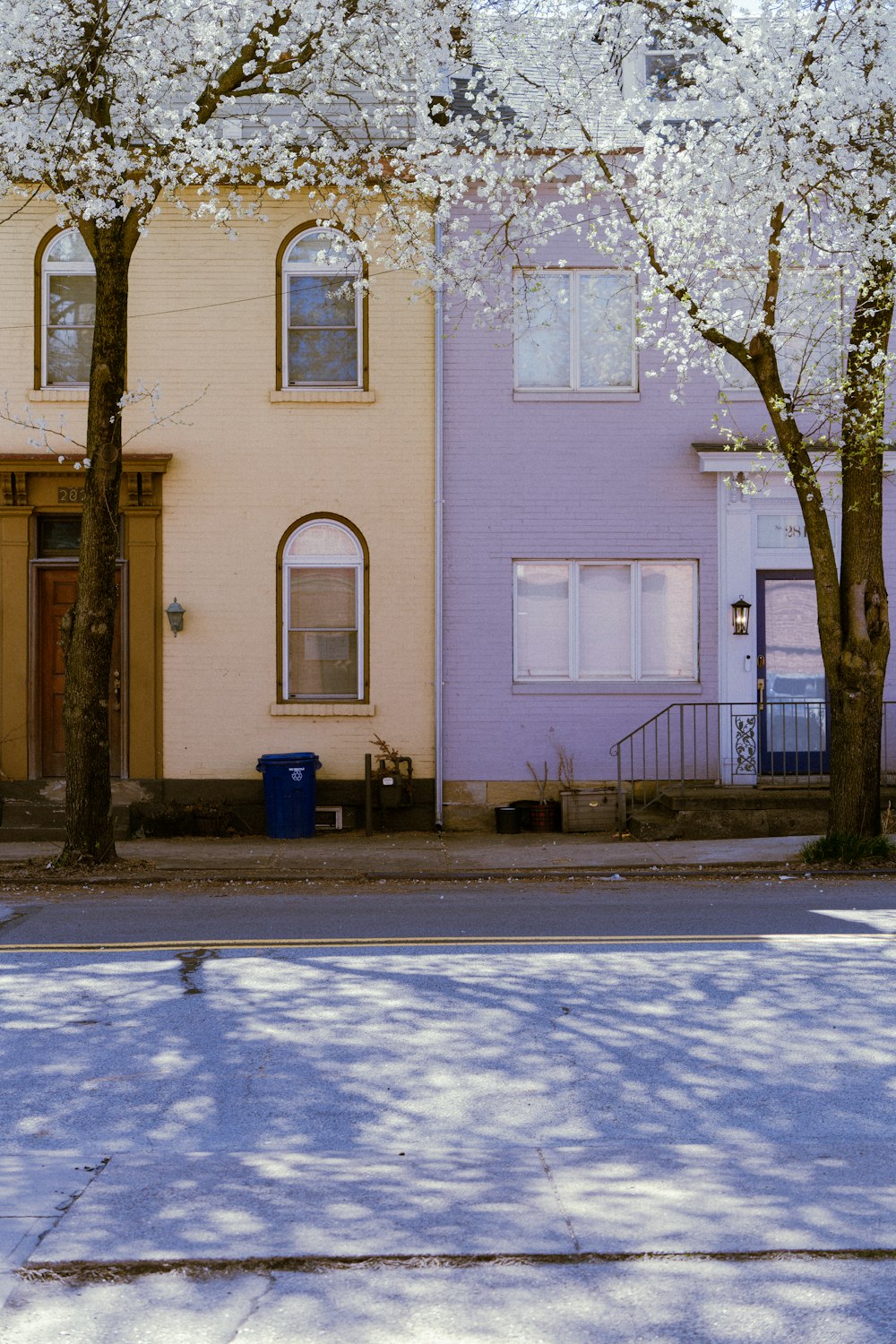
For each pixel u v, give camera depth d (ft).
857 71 44.42
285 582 58.39
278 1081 21.68
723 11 45.11
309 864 48.52
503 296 55.47
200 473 58.18
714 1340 13.16
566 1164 17.90
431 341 58.59
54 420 57.67
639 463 58.85
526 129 51.06
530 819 57.77
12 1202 16.58
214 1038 24.09
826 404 51.08
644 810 57.93
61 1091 21.25
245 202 57.93
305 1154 18.44
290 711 58.13
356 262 58.03
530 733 58.80
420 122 48.78
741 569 59.06
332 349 58.90
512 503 58.70
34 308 57.98
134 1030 24.68
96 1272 14.64
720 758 58.95
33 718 58.23
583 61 48.47
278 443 58.29
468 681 58.70
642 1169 17.67
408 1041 23.86
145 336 58.03
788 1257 14.94
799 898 39.88
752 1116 19.92
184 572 58.18
